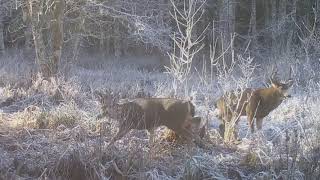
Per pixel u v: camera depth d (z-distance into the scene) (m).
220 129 8.57
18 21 19.39
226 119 8.46
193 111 7.84
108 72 18.44
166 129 8.23
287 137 7.40
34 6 13.64
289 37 21.66
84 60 24.02
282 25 24.34
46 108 10.20
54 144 7.66
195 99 10.22
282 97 8.57
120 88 12.50
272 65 14.98
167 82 13.07
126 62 23.83
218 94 11.15
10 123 9.05
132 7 16.50
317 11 23.17
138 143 7.34
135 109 7.73
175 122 7.72
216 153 7.79
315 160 7.11
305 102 10.23
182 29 22.91
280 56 17.62
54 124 8.86
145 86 14.03
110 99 8.04
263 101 8.60
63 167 6.65
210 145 8.07
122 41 26.14
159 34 16.81
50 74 13.33
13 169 6.73
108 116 7.92
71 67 15.89
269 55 21.83
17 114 9.78
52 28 13.57
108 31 20.17
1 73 13.76
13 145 7.59
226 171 7.04
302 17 25.92
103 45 25.61
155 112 7.71
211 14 27.28
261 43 26.86
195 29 22.75
